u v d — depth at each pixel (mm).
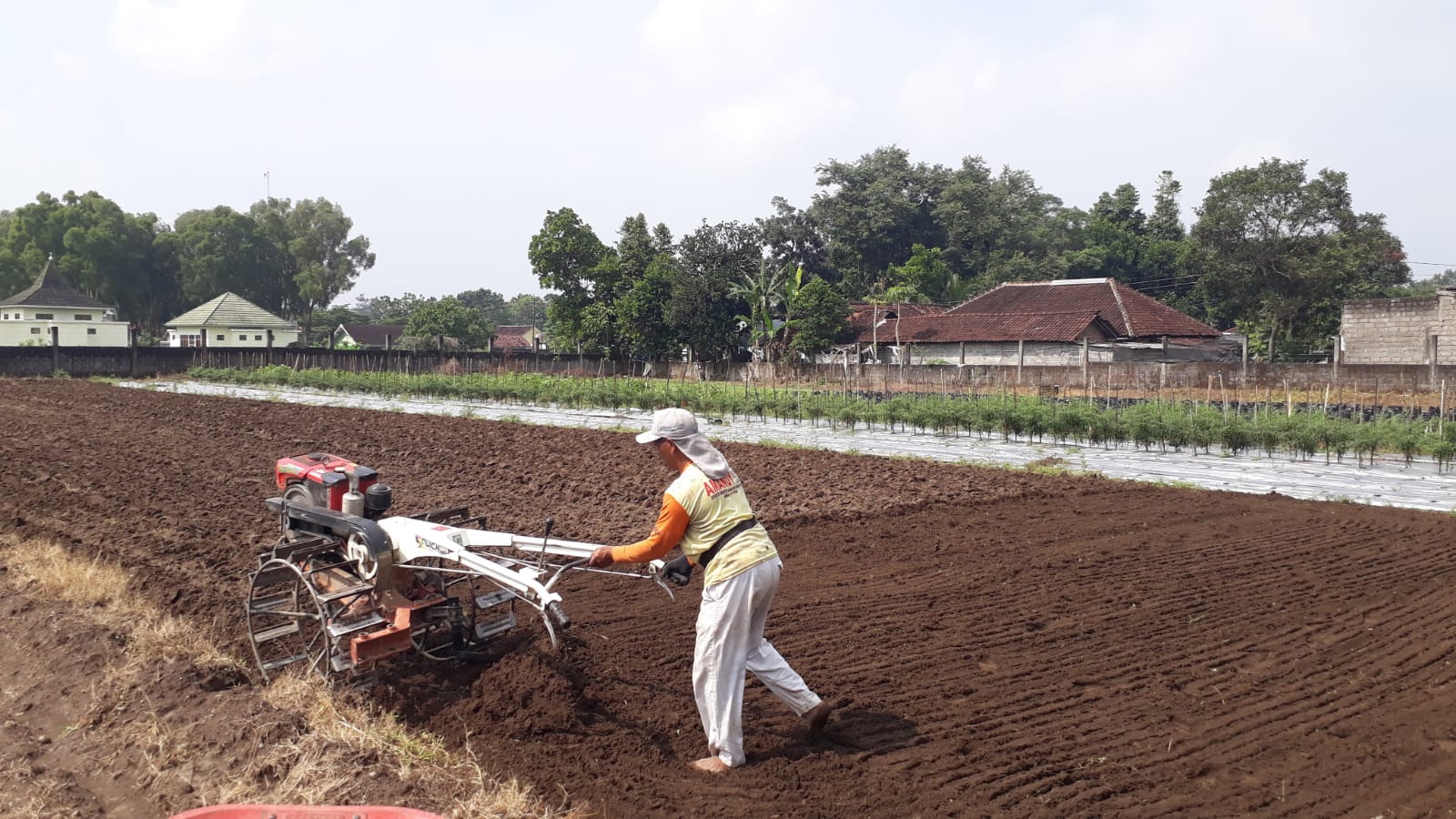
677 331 48375
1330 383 27203
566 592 8180
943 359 41906
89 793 4875
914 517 11711
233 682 6047
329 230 84312
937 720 5699
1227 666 6578
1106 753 5277
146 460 15477
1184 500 12984
